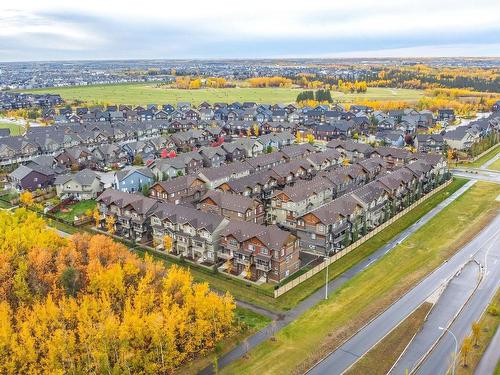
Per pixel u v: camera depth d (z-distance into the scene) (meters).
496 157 165.12
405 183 110.44
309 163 132.12
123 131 192.75
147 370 52.91
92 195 119.81
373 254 86.38
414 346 58.59
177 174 134.75
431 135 172.88
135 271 68.62
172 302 61.94
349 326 62.94
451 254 85.31
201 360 57.06
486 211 107.56
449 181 131.12
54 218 106.88
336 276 78.00
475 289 72.25
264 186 115.62
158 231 90.81
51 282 67.19
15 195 120.88
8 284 66.50
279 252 75.31
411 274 77.81
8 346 52.34
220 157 150.00
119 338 53.09
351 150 153.12
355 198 94.94
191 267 82.56
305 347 58.72
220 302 59.62
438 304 68.19
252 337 61.22
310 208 100.44
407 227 99.25
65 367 52.53
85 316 55.88
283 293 72.75
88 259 74.38
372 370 54.31
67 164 147.62
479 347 57.91
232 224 82.44
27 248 78.00
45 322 55.78
